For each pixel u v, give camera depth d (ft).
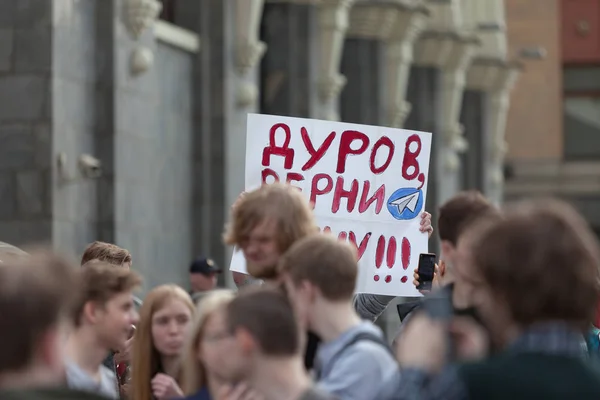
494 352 29.66
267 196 39.55
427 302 35.14
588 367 25.71
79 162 93.76
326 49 136.26
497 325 27.37
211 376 31.50
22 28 91.45
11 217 91.30
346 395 34.68
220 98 117.60
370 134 55.11
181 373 41.24
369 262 55.06
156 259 107.24
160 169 108.68
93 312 39.06
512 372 25.46
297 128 54.54
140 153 103.65
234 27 119.14
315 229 39.78
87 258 53.11
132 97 101.76
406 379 27.48
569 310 25.73
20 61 91.35
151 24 103.65
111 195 97.96
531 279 25.66
